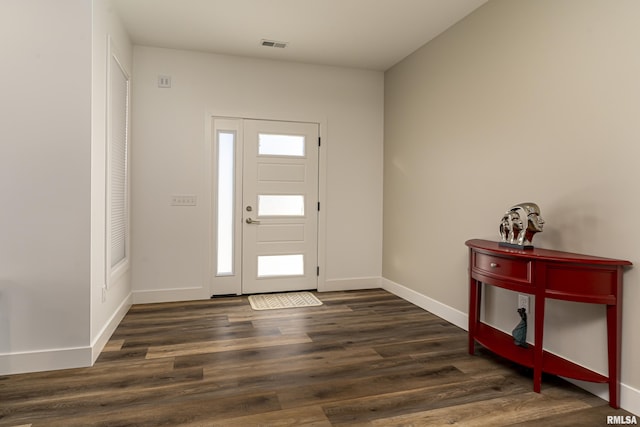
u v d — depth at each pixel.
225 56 4.05
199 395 2.07
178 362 2.49
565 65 2.31
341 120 4.46
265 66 4.18
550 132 2.41
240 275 4.21
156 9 3.09
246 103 4.12
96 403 1.97
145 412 1.90
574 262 2.00
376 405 1.99
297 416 1.88
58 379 2.23
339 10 3.11
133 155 3.79
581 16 2.21
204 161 3.99
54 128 2.32
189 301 3.96
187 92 3.93
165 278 3.91
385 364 2.50
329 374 2.35
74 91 2.34
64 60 2.32
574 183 2.25
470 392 2.14
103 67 2.67
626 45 1.97
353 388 2.17
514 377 2.33
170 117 3.88
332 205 4.47
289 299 4.08
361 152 4.55
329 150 4.44
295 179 4.35
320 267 4.44
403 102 4.16
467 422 1.85
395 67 4.33
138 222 3.81
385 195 4.56
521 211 2.62
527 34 2.57
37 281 2.32
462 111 3.22
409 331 3.13
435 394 2.12
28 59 2.28
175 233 3.93
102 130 2.65
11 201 2.28
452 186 3.35
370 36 3.59
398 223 4.26
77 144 2.36
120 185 3.35
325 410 1.94
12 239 2.28
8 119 2.26
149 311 3.59
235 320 3.37
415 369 2.43
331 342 2.88
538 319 2.12
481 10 3.01
